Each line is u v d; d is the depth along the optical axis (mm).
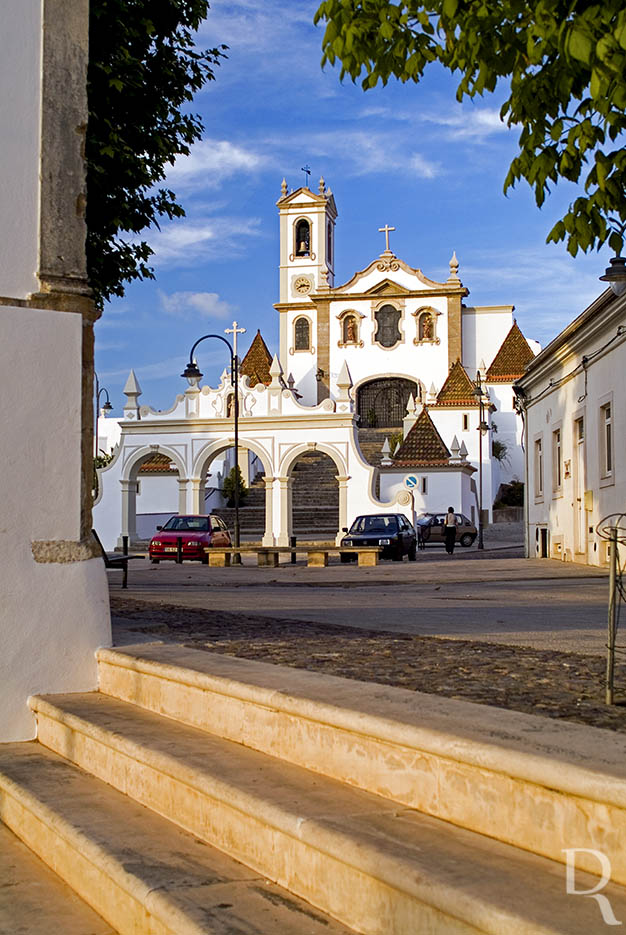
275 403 45625
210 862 3836
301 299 74188
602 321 22938
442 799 3395
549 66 5375
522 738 3297
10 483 6727
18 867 4672
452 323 70250
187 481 46469
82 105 7254
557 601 13891
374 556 29547
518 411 35312
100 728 5316
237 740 4824
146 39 12250
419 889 2793
